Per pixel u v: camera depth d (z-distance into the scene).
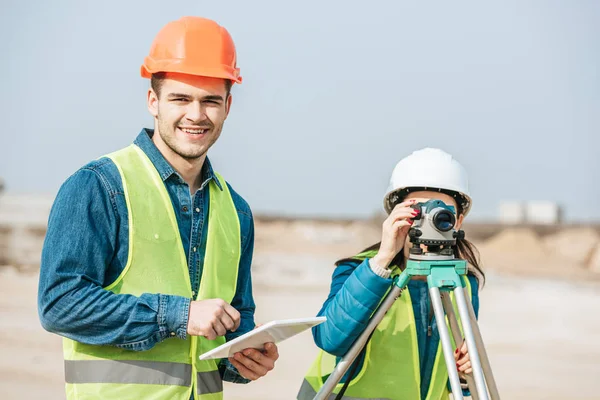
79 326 3.47
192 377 3.71
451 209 3.78
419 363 4.13
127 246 3.62
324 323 3.89
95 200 3.57
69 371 3.65
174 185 3.80
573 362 13.27
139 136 3.86
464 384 4.14
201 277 3.80
